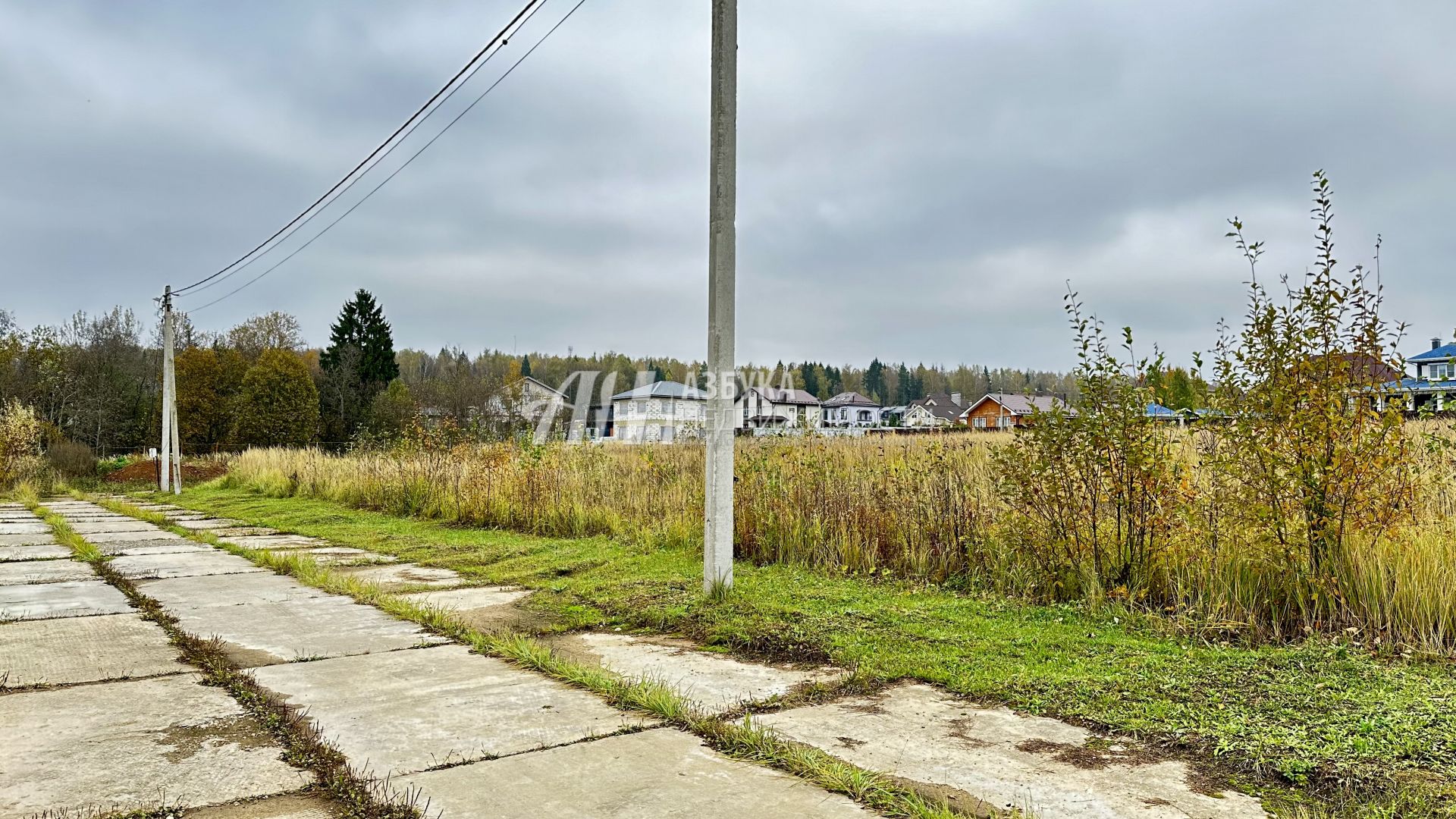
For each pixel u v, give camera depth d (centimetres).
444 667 465
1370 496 509
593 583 728
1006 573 640
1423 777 292
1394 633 460
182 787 293
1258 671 420
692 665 477
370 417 4728
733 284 667
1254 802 281
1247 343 548
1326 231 525
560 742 343
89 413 4153
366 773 306
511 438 1501
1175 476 578
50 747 332
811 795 289
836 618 563
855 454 1170
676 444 1681
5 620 584
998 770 311
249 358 5853
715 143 667
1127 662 447
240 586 734
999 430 1838
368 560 912
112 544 1071
